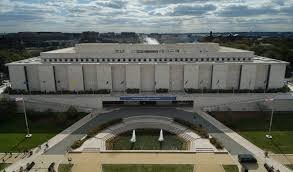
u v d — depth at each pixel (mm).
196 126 80812
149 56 107312
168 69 102562
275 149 67938
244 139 73688
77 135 77688
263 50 160375
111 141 74312
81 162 63031
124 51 111938
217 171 58594
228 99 97750
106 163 62500
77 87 104750
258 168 59594
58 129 82000
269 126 82250
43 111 97375
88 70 104625
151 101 103312
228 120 85625
